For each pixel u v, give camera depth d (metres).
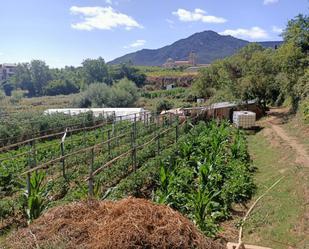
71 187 11.45
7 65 158.88
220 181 11.42
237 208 10.03
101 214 5.46
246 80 29.52
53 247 4.69
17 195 10.75
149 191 10.94
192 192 9.99
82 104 56.97
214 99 37.22
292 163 13.55
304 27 26.77
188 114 28.34
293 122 23.69
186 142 15.71
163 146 16.09
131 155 13.50
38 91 107.62
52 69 118.75
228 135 20.22
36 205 8.33
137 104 61.28
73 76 106.69
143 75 110.69
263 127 24.67
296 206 9.36
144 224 4.95
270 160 15.42
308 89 24.02
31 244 4.86
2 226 8.74
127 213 5.17
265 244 7.92
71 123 26.56
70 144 17.95
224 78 33.59
